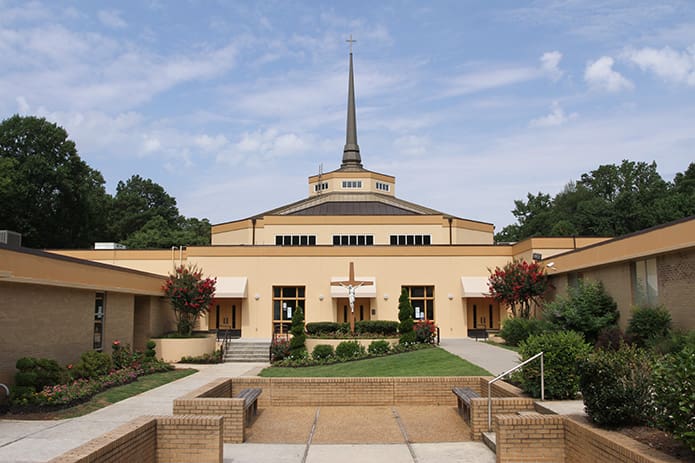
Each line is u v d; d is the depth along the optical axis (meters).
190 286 30.22
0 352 16.23
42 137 55.09
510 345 29.20
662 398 8.46
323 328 32.50
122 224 83.75
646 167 88.00
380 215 41.62
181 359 28.80
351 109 62.06
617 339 21.81
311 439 13.36
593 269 27.23
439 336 32.69
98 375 19.62
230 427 13.12
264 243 41.25
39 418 13.89
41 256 17.61
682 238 19.19
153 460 10.86
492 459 11.55
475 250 36.16
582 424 10.32
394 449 12.39
